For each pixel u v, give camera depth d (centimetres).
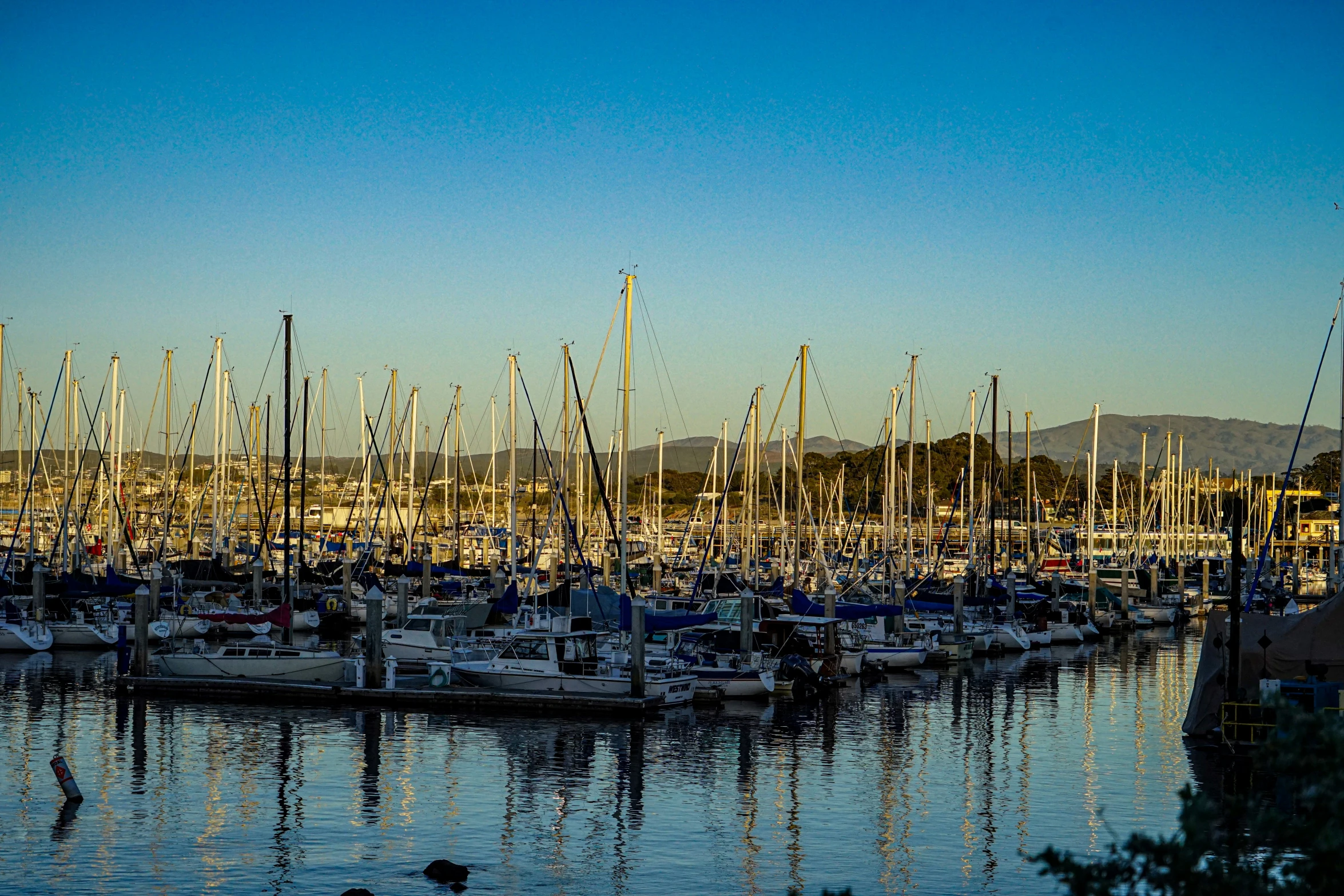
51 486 9912
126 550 8988
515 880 2602
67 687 4938
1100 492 18650
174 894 2472
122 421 9444
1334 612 3706
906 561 8012
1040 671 6197
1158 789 3434
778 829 3020
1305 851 1498
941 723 4488
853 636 6034
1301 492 13412
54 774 3275
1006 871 2703
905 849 2867
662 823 3048
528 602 6606
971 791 3412
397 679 5028
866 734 4247
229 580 7162
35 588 6138
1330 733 1334
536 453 7925
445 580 8638
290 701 4628
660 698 4550
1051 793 3388
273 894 2486
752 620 5203
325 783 3394
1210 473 16262
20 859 2677
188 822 2988
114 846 2784
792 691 5047
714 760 3766
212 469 8906
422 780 3434
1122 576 9838
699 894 2536
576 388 6869
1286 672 3703
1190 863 1292
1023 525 14125
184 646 5591
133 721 4231
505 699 4512
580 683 4584
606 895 2522
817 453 18900
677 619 4991
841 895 1488
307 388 7369
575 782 3456
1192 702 4125
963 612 6969
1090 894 1312
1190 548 14588
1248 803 1408
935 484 16562
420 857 2745
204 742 3903
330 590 8075
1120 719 4616
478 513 11519
